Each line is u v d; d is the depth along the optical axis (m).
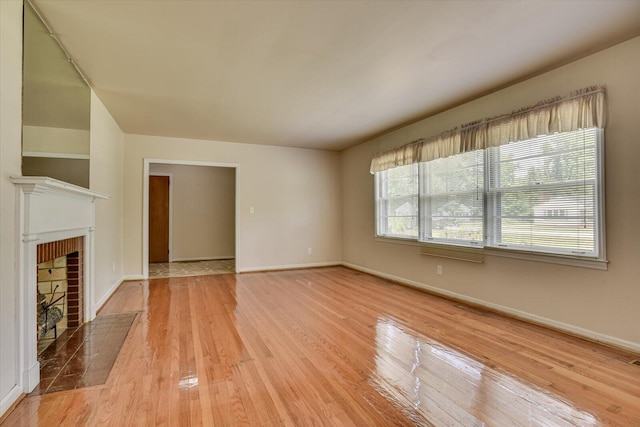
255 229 6.13
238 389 1.99
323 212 6.69
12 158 1.82
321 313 3.52
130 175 5.27
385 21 2.24
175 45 2.55
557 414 1.74
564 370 2.22
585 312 2.76
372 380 2.10
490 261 3.58
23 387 1.89
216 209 7.84
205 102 3.82
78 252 3.06
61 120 2.55
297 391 1.97
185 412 1.75
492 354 2.48
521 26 2.29
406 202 4.94
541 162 3.11
